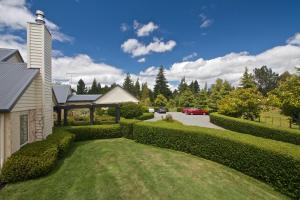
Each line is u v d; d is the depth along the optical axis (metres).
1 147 6.68
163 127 11.42
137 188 5.99
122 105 24.38
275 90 21.00
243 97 21.98
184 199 5.41
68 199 5.31
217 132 9.35
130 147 11.35
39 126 9.42
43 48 9.59
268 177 6.52
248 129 15.93
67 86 31.69
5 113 6.74
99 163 8.25
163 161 8.59
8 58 11.73
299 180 5.59
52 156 7.36
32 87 8.91
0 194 5.56
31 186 6.05
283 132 12.58
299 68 17.12
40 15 9.70
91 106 16.03
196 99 49.22
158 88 64.12
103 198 5.39
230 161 8.07
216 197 5.54
